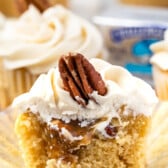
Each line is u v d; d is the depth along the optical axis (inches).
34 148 13.5
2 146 14.4
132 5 21.0
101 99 12.9
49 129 13.2
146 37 18.7
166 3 20.7
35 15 18.1
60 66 12.9
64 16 18.1
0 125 14.9
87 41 17.3
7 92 18.1
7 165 13.9
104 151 13.3
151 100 13.3
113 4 21.8
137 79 13.7
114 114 13.1
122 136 13.2
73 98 13.0
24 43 17.5
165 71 16.7
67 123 13.1
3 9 22.9
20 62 17.3
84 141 13.0
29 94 13.4
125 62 19.2
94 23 19.2
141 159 13.6
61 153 13.2
